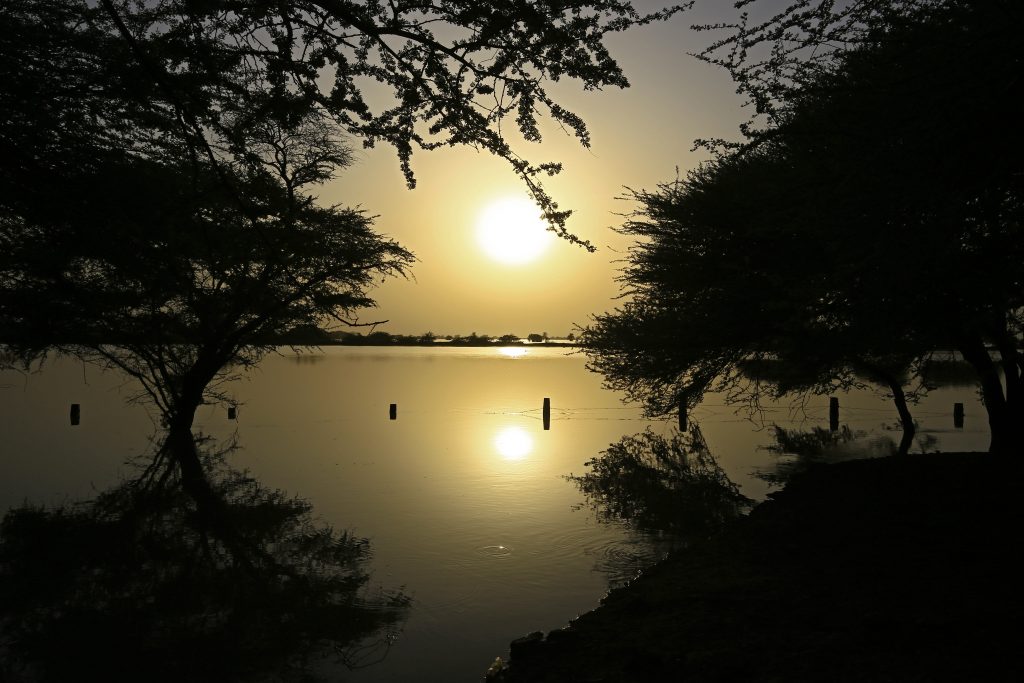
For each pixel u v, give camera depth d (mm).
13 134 6645
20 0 6496
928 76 6273
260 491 13633
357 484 14195
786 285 10445
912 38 6406
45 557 9445
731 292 14086
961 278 6727
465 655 6156
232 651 6336
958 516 8273
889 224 6105
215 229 8508
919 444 18531
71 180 7031
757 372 17031
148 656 6230
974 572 6438
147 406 29562
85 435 21406
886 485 10297
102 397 33438
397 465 16312
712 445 18859
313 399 34062
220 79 5836
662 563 7930
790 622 5609
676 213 14852
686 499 12422
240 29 5629
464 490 13461
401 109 6066
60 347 18734
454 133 6137
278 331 21719
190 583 8305
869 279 6566
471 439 20609
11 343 16891
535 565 8711
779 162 10773
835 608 5832
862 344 8492
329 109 5977
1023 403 12930
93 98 6922
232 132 6059
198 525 11117
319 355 112812
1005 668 4469
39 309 11938
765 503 10578
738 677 4672
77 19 6559
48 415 26469
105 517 11727
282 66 5625
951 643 4910
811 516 9188
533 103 5984
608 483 14000
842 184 6289
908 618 5418
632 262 16359
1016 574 6289
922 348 11820
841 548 7645
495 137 5910
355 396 35875
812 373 16281
